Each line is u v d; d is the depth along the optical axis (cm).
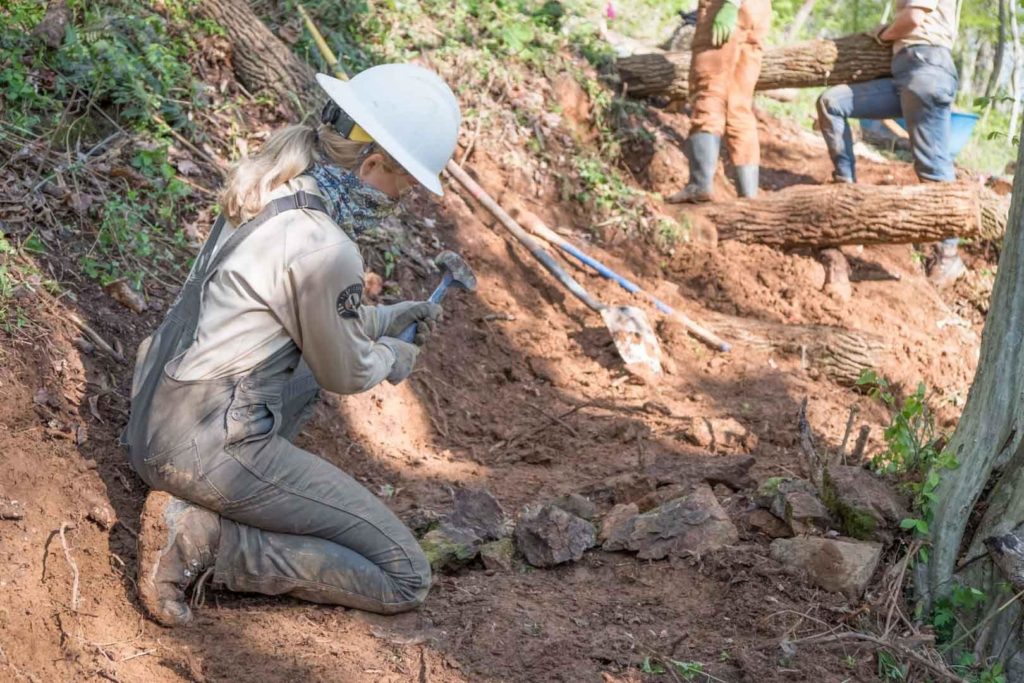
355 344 301
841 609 335
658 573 358
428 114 306
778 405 567
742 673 308
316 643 300
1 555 295
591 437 498
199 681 279
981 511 362
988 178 857
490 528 371
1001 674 332
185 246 462
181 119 520
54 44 493
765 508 385
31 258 401
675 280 680
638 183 758
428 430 487
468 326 558
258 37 580
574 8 826
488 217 623
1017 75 894
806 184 832
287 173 299
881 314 686
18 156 443
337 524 312
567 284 605
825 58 753
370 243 545
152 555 297
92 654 285
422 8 730
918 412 386
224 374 296
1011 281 352
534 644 312
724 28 680
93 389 374
